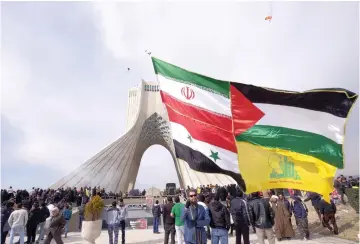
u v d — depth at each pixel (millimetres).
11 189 17406
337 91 6312
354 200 12391
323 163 6230
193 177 43656
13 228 9016
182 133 6426
